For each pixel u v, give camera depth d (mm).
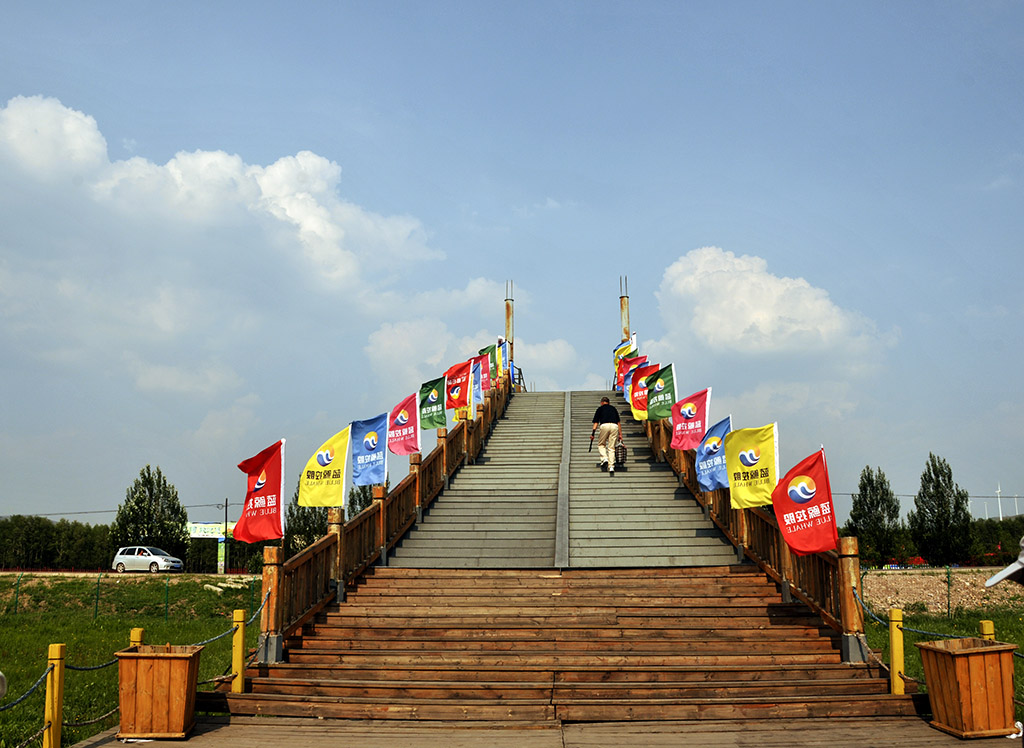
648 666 9461
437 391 18391
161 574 28109
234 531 10477
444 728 8242
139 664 8078
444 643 10281
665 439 19438
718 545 14148
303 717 8664
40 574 28297
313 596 11266
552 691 8820
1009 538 46969
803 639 10047
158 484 42406
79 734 9250
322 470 12328
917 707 8508
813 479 9773
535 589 12070
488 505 16859
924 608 21125
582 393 30281
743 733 7926
